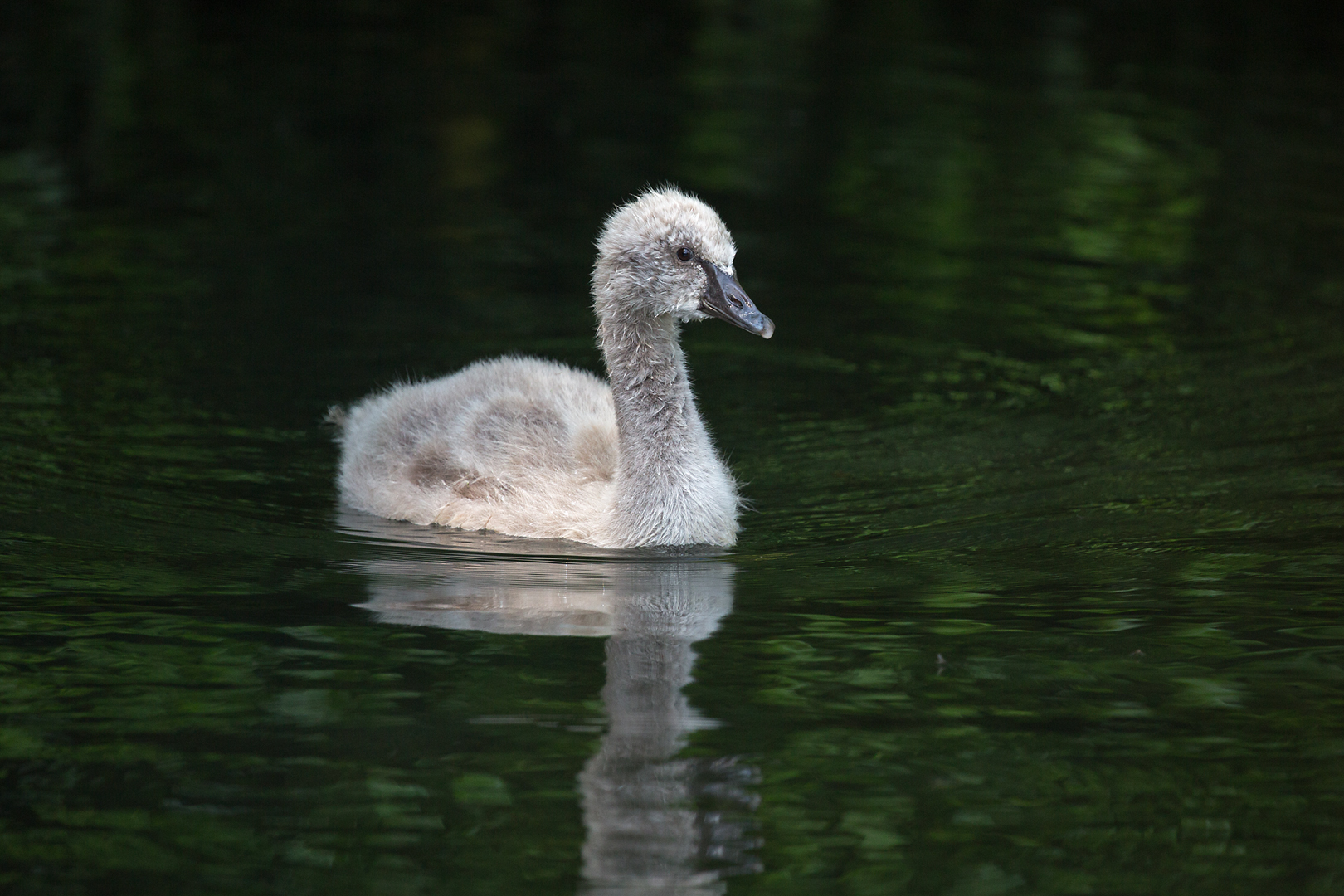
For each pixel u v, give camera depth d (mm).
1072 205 23125
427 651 9789
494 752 8414
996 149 25703
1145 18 35094
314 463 14102
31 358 16156
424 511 12922
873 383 16578
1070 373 16828
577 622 10414
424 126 25844
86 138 24297
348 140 24938
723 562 11852
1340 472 13688
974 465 14180
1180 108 28250
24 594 10570
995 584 11219
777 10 35156
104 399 15172
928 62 31156
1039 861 7461
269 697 9039
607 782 8117
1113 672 9586
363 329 17625
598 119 26672
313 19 32625
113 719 8711
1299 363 16953
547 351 17188
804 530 12609
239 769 8188
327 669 9469
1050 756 8477
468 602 10773
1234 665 9695
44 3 31953
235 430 14703
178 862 7355
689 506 12312
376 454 13602
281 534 12250
